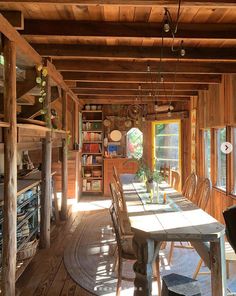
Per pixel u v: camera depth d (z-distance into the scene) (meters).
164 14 2.99
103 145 8.93
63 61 4.68
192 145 7.14
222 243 2.46
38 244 4.39
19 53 3.21
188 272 3.60
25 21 3.22
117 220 3.10
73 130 7.57
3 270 2.74
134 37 3.28
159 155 8.41
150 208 3.27
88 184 8.90
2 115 2.82
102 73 5.45
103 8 2.92
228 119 4.99
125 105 9.02
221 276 2.44
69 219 6.09
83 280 3.38
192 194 4.34
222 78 5.29
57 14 3.08
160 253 4.21
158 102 8.25
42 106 4.05
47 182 4.39
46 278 3.42
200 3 2.50
